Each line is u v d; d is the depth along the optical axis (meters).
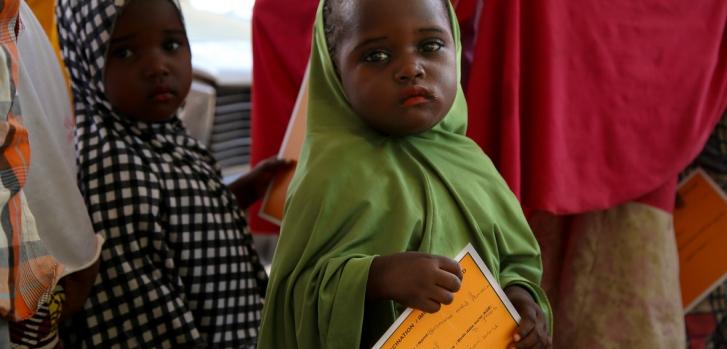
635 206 1.67
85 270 1.25
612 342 1.68
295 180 1.11
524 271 1.17
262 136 1.88
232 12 3.11
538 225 1.74
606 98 1.56
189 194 1.45
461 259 0.98
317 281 1.02
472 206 1.12
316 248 1.04
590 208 1.56
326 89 1.18
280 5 1.81
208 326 1.44
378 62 1.05
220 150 2.49
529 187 1.51
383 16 1.04
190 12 3.01
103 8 1.42
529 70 1.51
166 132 1.52
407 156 1.11
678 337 1.71
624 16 1.54
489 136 1.51
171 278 1.39
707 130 1.70
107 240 1.35
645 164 1.61
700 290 1.83
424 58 1.05
